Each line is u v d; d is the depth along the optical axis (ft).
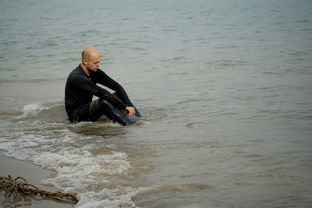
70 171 17.63
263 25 73.92
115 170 17.51
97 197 15.30
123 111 24.45
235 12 100.42
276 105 26.27
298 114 24.21
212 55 46.39
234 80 34.09
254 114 24.68
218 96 29.27
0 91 33.19
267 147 19.44
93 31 73.36
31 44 59.72
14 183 16.06
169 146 20.20
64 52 52.47
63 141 21.57
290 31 64.54
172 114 25.64
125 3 136.67
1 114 26.96
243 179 16.29
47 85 35.24
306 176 16.28
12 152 20.16
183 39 60.90
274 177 16.31
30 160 19.12
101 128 23.68
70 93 25.03
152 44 57.11
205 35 64.28
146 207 14.47
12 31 75.05
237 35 62.69
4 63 45.70
